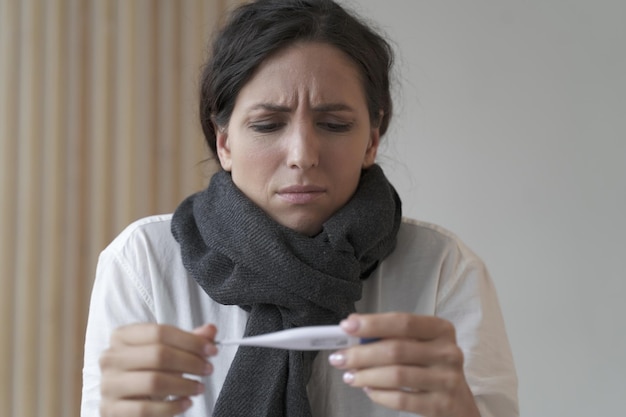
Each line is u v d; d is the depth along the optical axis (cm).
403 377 67
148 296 93
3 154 148
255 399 84
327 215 87
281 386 84
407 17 161
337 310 84
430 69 160
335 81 82
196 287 93
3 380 147
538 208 155
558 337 154
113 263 94
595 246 153
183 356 68
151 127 155
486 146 158
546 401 154
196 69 157
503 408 92
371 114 90
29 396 148
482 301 96
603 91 152
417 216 161
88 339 93
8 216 148
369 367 68
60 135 151
